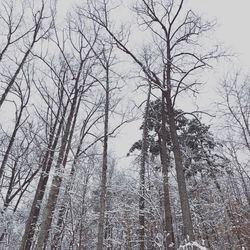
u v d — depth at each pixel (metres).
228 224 16.23
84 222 15.20
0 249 16.41
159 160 17.27
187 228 9.62
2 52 14.52
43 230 10.33
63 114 13.30
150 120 16.72
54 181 11.30
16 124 15.78
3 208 15.26
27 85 16.27
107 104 13.28
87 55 14.09
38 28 15.10
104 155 12.43
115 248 20.50
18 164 16.64
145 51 13.63
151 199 14.11
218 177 18.33
